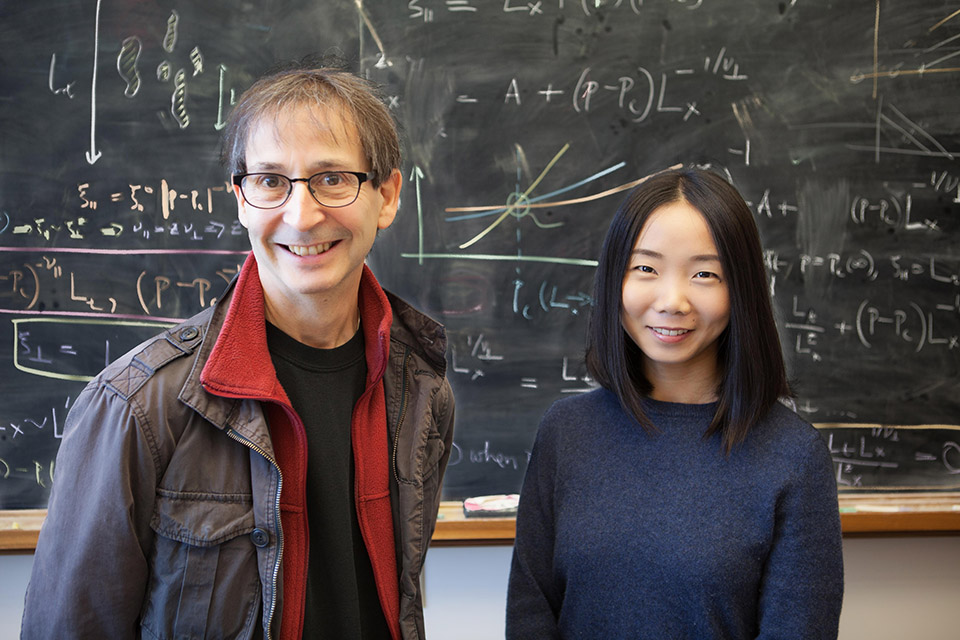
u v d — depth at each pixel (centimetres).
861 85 139
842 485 143
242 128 70
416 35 137
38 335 136
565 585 86
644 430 85
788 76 139
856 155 140
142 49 135
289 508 73
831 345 142
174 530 67
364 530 79
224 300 76
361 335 85
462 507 142
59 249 136
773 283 141
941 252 142
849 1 138
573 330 141
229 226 137
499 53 137
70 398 137
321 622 76
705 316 79
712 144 139
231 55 136
